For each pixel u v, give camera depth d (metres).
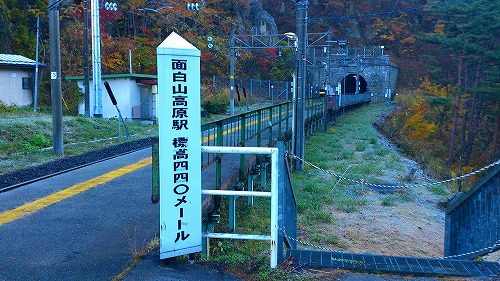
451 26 31.83
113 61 36.06
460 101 34.47
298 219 9.77
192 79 4.56
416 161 22.28
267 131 14.99
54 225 5.80
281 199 4.91
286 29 66.44
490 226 6.10
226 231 7.74
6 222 5.90
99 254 4.88
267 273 4.68
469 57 31.28
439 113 36.38
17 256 4.78
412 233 9.76
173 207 4.58
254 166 9.98
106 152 13.34
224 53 42.72
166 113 4.47
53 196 7.30
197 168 4.67
